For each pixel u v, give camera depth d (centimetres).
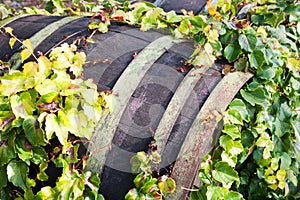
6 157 104
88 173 106
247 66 129
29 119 103
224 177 115
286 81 144
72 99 105
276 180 138
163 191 107
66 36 125
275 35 141
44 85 104
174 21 134
